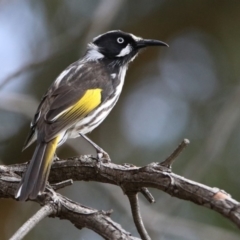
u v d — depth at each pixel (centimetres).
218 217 1163
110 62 1037
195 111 1385
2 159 1356
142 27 1490
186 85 1447
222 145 1173
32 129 870
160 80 1462
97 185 1164
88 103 911
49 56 1289
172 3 1491
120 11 1490
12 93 1291
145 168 643
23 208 1206
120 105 1427
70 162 751
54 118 856
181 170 1224
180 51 1486
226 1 1472
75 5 1441
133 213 689
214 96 1403
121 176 688
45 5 1432
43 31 1422
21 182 710
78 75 959
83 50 1280
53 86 932
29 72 1395
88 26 1331
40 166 749
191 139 1315
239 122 1262
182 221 1080
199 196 591
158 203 1146
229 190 1198
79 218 663
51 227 1229
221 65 1434
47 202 670
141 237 693
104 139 1370
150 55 1472
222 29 1467
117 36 1054
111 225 655
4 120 1368
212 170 1203
